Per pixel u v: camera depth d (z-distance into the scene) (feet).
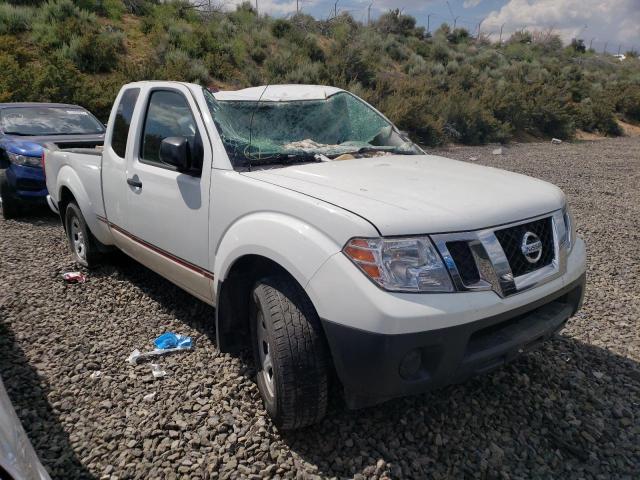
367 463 9.39
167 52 71.36
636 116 115.14
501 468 9.36
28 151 25.75
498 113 85.20
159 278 18.28
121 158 15.16
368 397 8.78
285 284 9.70
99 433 10.16
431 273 8.53
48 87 52.70
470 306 8.57
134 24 81.00
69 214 19.10
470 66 105.91
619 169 52.31
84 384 11.80
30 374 12.21
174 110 13.33
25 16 69.00
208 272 11.90
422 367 8.78
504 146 74.69
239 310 11.45
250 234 10.07
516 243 9.60
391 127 15.61
